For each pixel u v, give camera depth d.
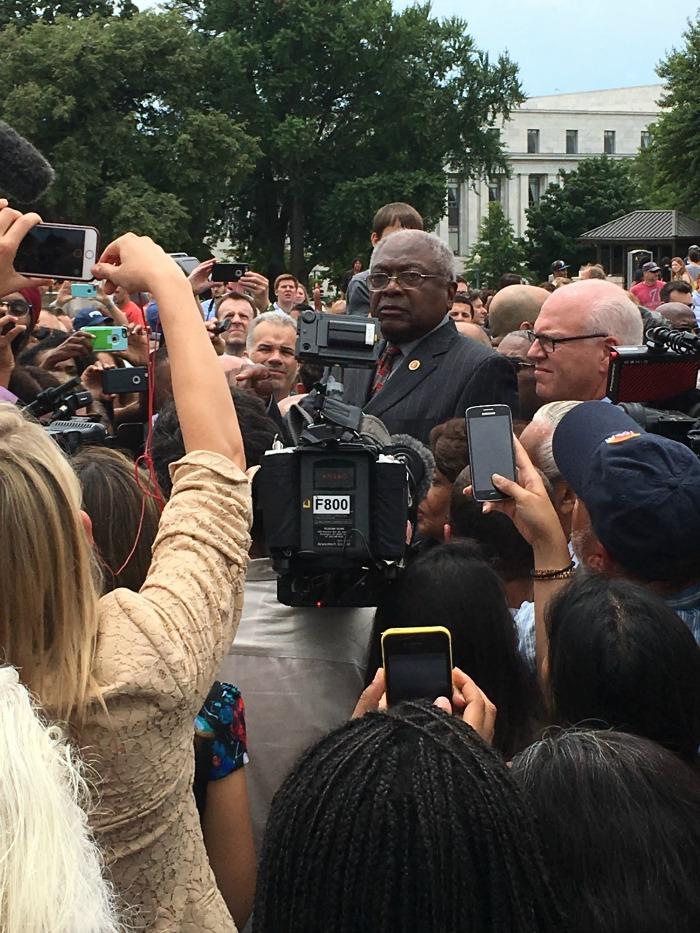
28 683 1.45
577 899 1.36
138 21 43.03
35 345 5.19
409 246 4.22
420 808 1.19
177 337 1.76
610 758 1.44
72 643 1.47
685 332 3.08
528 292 6.83
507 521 2.88
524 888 1.19
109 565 2.04
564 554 2.50
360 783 1.21
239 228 49.16
